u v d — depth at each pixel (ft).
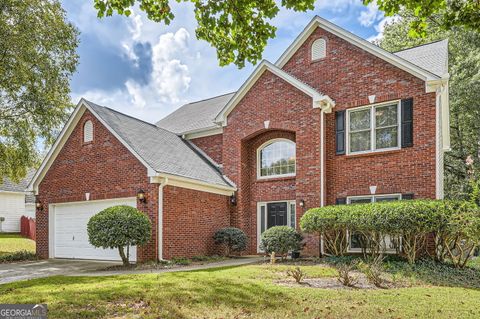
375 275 27.91
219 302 21.91
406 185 43.57
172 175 44.52
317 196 47.42
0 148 61.46
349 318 19.11
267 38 20.93
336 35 50.88
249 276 30.60
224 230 50.29
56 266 43.65
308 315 19.60
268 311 20.34
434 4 19.01
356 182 47.06
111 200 48.06
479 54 71.87
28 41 56.18
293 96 51.19
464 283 30.45
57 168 54.24
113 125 49.55
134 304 21.39
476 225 31.76
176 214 45.55
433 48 52.01
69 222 52.95
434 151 42.22
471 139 85.40
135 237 38.96
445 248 37.09
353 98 48.52
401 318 19.13
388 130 45.91
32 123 62.49
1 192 95.81
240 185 55.06
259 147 56.80
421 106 43.50
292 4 19.03
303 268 35.73
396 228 35.32
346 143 48.32
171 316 19.29
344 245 43.19
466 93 75.00
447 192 84.99
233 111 57.00
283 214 53.47
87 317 19.06
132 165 45.83
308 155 48.91
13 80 56.90
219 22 20.35
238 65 21.76
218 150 61.62
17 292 24.25
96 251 49.60
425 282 30.14
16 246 70.95
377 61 47.19
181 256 45.52
